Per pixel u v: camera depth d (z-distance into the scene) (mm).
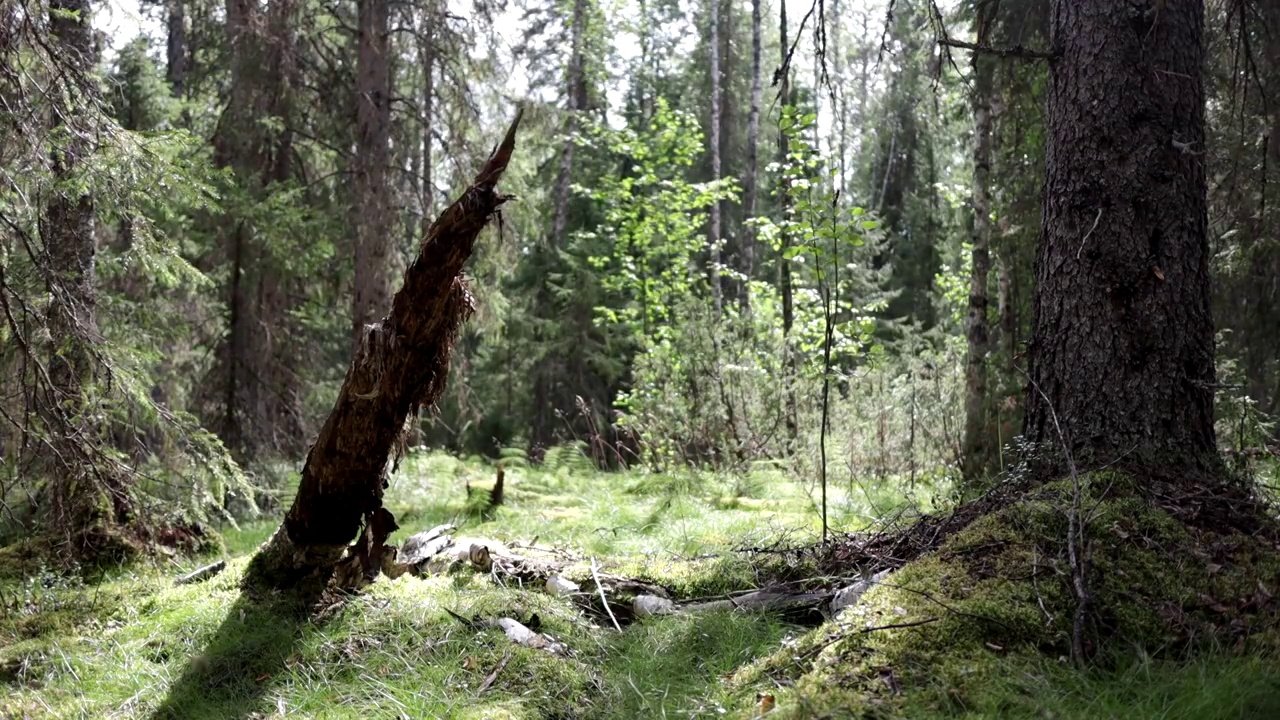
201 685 4094
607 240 19547
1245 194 7520
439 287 4480
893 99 23078
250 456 10766
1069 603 3740
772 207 25734
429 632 4363
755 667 3768
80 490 6449
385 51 11445
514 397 19188
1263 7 6215
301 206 11352
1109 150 4867
